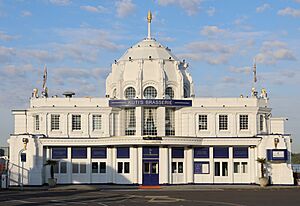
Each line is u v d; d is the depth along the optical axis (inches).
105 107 3169.3
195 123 3191.4
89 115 3186.5
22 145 3068.4
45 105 3196.4
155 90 3201.3
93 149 3157.0
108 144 3102.9
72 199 2028.8
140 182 3056.1
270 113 3329.2
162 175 3053.6
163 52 3326.8
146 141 3009.4
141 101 3110.2
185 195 2274.9
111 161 3120.1
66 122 3181.6
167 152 3061.0
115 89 3280.0
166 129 3171.8
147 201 1923.0
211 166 3137.3
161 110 3147.1
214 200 1969.7
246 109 3198.8
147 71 3221.0
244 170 3161.9
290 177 3097.9
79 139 3122.5
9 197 2155.5
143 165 3063.5
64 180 3134.8
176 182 3097.9
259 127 3230.8
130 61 3265.3
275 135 3127.5
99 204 1777.8
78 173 3142.2
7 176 2878.9
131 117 3198.8
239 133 3191.4
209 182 3132.4
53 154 3142.2
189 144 3078.2
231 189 2758.4
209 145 3132.4
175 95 3233.3
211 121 3196.4
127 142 3038.9
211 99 3203.7
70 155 3139.8
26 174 3048.7
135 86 3198.8
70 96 3292.3
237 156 3159.5
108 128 3174.2
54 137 3129.9
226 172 3154.5
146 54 3277.6
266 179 2987.2
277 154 3095.5
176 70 3267.7
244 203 1819.6
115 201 1924.2
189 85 3329.2
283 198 2076.8
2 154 3740.2
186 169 3127.5
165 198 2084.2
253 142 3134.8
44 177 3120.1
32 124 3260.3
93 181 3137.3
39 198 2089.1
